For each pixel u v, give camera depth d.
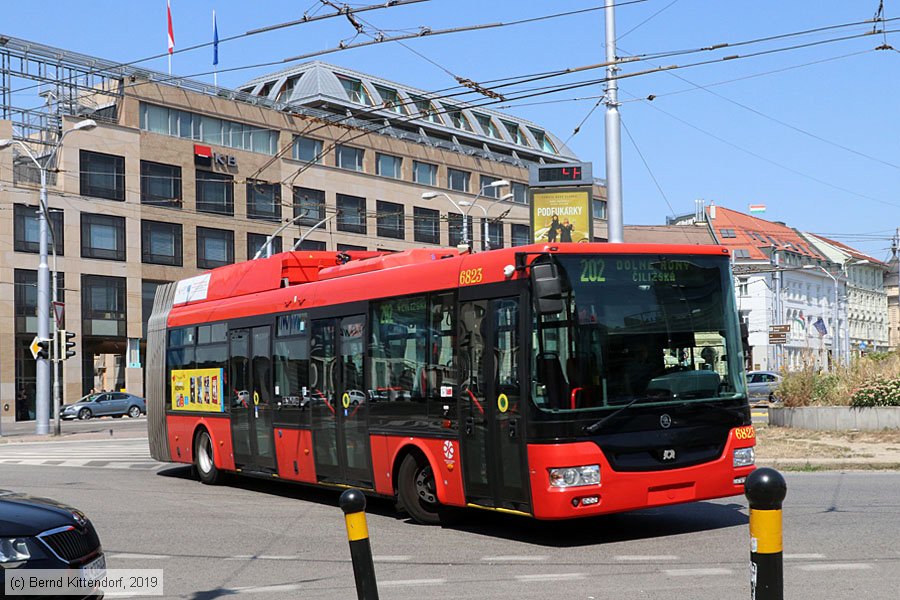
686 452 10.25
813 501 12.74
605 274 10.27
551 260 9.93
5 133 53.47
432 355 11.65
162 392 18.95
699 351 10.55
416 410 11.88
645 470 9.98
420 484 12.00
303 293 14.51
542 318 10.07
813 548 9.49
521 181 79.50
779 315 81.62
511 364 10.34
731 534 10.61
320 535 11.56
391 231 69.69
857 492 13.54
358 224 67.56
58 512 7.27
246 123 62.31
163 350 18.98
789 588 7.79
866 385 22.42
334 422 13.54
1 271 52.88
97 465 22.22
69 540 7.02
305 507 14.19
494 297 10.66
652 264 10.52
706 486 10.30
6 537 6.74
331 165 66.75
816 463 16.92
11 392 53.12
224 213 61.00
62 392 54.62
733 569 8.67
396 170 71.00
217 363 16.97
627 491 9.90
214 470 17.17
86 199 55.44
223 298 17.14
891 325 128.88
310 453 14.12
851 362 24.59
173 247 58.94
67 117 54.91
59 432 35.19
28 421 54.34
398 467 12.35
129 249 57.06
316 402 13.98
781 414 23.95
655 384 10.20
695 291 10.71
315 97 67.94
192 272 59.56
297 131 64.69
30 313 53.97
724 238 95.56
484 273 10.86
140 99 57.66
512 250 10.47
